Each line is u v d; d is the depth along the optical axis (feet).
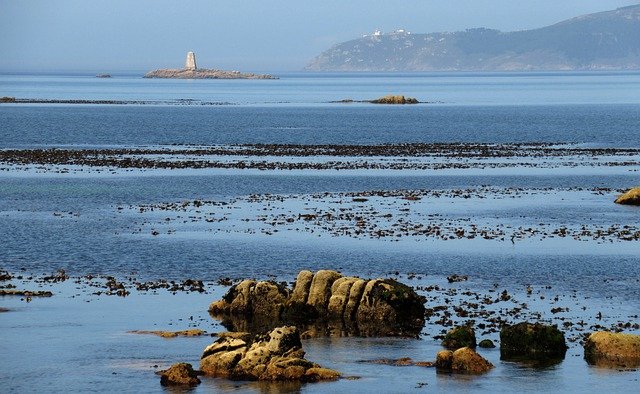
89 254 438.81
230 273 403.34
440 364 284.20
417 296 339.77
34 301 356.59
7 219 530.27
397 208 576.20
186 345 305.12
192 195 625.41
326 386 266.77
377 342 311.27
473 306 349.41
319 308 343.67
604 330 318.24
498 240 475.31
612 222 532.32
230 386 267.39
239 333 297.33
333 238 476.54
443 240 473.67
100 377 273.75
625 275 402.72
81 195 622.54
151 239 473.67
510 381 270.46
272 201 601.62
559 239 479.00
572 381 270.46
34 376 273.95
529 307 348.79
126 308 348.18
